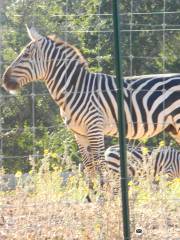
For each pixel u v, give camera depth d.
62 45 24.16
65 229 15.97
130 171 19.95
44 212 16.34
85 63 24.31
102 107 24.09
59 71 24.03
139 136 24.23
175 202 17.16
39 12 29.22
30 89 31.67
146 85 24.31
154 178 18.06
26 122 31.75
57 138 30.66
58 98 24.19
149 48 35.06
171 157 25.81
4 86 23.94
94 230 15.84
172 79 24.42
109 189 15.97
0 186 17.75
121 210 15.52
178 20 35.84
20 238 15.90
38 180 17.77
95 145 23.95
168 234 16.23
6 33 28.41
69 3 31.14
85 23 31.02
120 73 14.75
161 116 24.25
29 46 23.98
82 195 18.33
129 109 24.08
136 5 35.62
